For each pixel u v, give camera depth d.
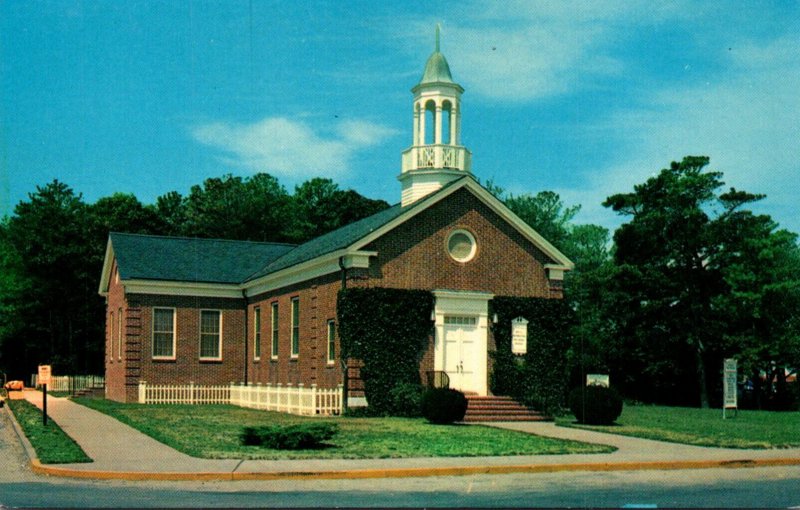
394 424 27.64
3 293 69.44
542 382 33.69
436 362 32.25
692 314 51.78
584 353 54.62
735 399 34.69
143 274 42.59
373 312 31.61
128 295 42.22
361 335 31.42
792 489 15.69
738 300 49.53
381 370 31.39
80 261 73.31
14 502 13.53
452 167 35.94
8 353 76.12
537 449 20.83
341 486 15.72
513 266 34.28
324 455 19.17
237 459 18.47
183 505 13.29
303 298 36.81
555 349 34.19
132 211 76.69
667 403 55.16
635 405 52.47
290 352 38.03
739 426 29.34
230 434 23.67
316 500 13.97
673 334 52.50
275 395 35.38
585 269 70.00
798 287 51.66
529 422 30.42
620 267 51.59
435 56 36.91
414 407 30.78
